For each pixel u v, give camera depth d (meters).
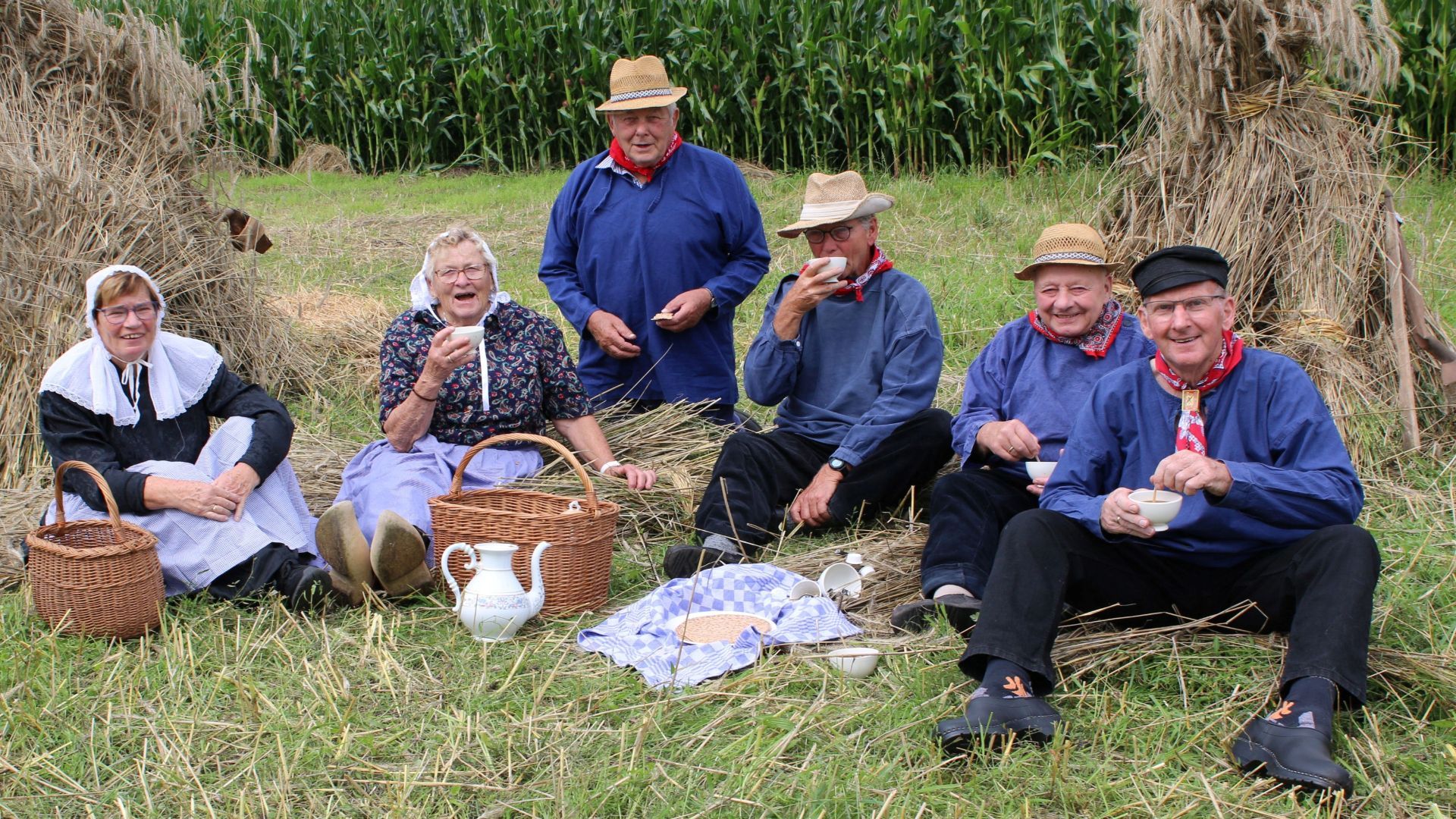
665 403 5.46
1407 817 2.70
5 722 3.16
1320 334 5.27
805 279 4.38
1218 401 3.41
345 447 5.23
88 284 3.93
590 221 5.48
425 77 15.16
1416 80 10.72
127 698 3.30
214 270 6.14
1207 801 2.77
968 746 2.96
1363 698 2.87
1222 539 3.32
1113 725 3.08
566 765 2.99
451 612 3.90
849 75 12.50
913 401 4.47
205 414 4.23
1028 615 3.14
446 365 4.26
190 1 16.02
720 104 13.09
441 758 3.03
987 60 11.79
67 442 3.93
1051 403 4.09
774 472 4.54
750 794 2.82
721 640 3.67
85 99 5.93
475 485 4.45
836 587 4.00
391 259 9.45
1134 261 6.05
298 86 16.03
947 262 8.36
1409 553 4.07
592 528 3.92
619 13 14.35
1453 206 9.01
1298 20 5.64
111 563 3.58
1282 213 5.59
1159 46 5.87
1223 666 3.28
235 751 3.07
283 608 3.81
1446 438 5.08
